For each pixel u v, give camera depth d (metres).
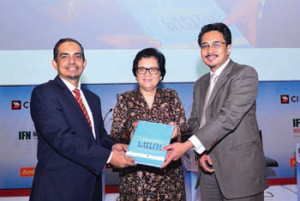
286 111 4.38
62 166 1.54
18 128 4.19
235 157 1.73
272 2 3.96
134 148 1.63
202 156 1.85
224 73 1.84
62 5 3.80
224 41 1.88
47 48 3.85
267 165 4.04
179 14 3.90
